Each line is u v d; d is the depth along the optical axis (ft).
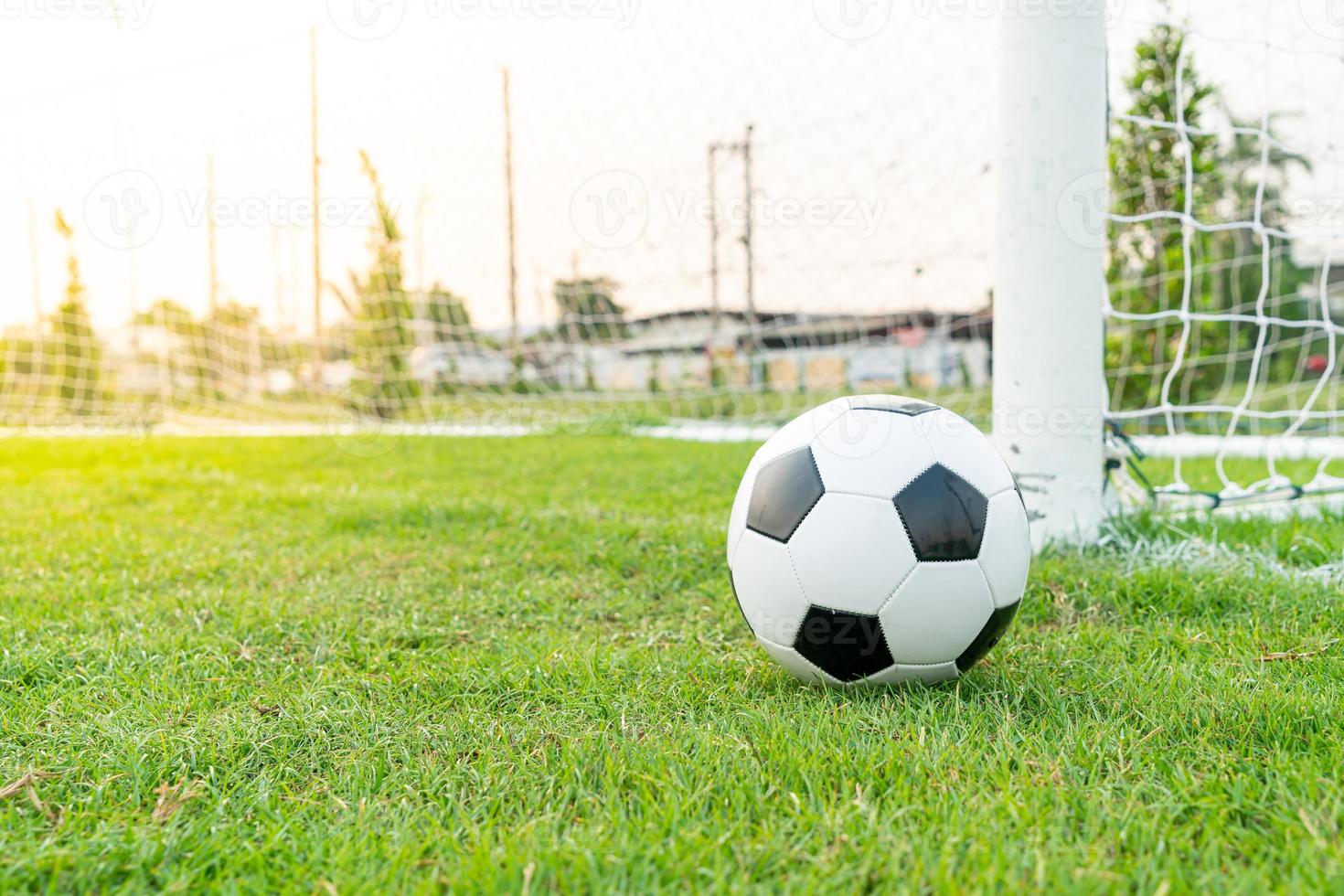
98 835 4.49
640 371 34.45
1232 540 10.56
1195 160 25.82
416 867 4.17
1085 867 3.93
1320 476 12.49
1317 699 5.74
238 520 13.41
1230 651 6.91
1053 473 10.39
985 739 5.32
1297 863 3.90
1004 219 10.40
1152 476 16.74
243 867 4.30
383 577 10.22
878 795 4.76
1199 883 3.81
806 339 28.58
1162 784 4.80
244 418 36.50
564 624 8.52
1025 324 10.30
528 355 35.19
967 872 3.90
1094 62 10.03
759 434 27.30
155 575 10.07
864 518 5.88
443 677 6.79
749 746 5.29
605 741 5.39
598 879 3.92
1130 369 26.11
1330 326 12.07
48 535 12.37
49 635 7.74
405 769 5.24
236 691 6.54
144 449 24.52
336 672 7.02
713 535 11.39
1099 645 7.29
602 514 13.39
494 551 11.28
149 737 5.58
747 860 4.08
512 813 4.76
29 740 5.78
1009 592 6.28
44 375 35.78
